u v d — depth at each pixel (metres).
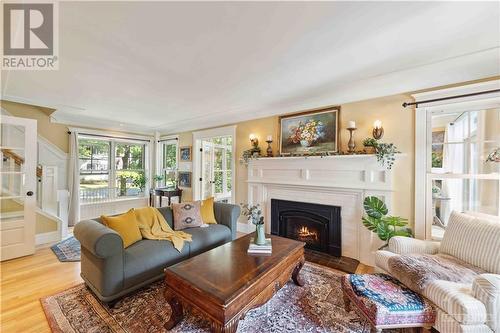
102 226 2.11
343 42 1.90
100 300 2.02
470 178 2.37
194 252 2.66
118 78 2.69
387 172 2.76
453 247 1.97
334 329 1.74
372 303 1.51
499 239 1.70
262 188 3.99
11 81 2.81
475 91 2.28
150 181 6.25
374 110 2.92
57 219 3.71
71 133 4.70
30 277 2.50
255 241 2.25
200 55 2.13
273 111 3.91
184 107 3.95
